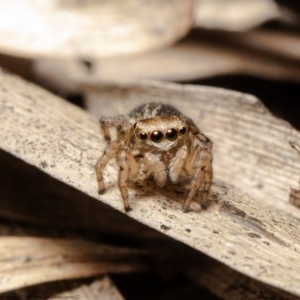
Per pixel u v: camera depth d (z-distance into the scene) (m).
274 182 0.08
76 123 0.08
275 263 0.07
